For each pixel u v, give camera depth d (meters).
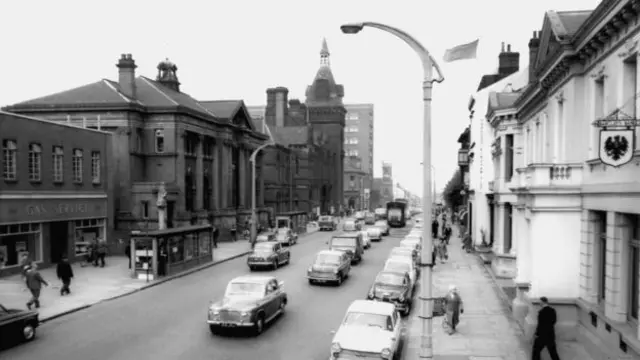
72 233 34.25
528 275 18.88
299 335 17.23
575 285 16.11
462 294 23.95
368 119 160.88
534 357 13.97
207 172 50.53
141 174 44.38
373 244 49.12
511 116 29.44
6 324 15.61
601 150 11.95
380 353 13.19
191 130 46.53
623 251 13.42
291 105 105.75
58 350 15.45
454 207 81.62
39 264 31.02
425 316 10.87
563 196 16.08
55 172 32.81
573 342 15.90
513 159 29.52
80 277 28.33
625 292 13.44
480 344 16.05
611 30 13.55
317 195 96.12
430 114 10.88
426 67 10.81
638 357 11.88
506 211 29.62
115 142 42.53
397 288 20.84
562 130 17.81
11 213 28.77
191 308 21.17
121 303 22.16
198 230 32.97
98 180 37.03
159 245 28.52
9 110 43.06
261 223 62.91
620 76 13.39
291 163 82.62
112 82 46.41
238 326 16.64
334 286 26.50
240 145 57.75
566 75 16.98
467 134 55.75
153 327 18.11
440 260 35.41
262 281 18.61
